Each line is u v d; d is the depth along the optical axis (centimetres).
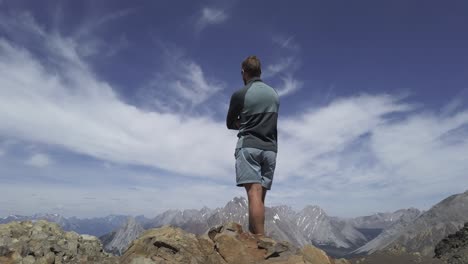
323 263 248
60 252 285
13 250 269
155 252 244
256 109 276
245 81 297
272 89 287
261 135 276
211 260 247
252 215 271
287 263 233
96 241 342
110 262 252
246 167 273
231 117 295
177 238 261
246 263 245
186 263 237
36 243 287
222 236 261
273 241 263
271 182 290
